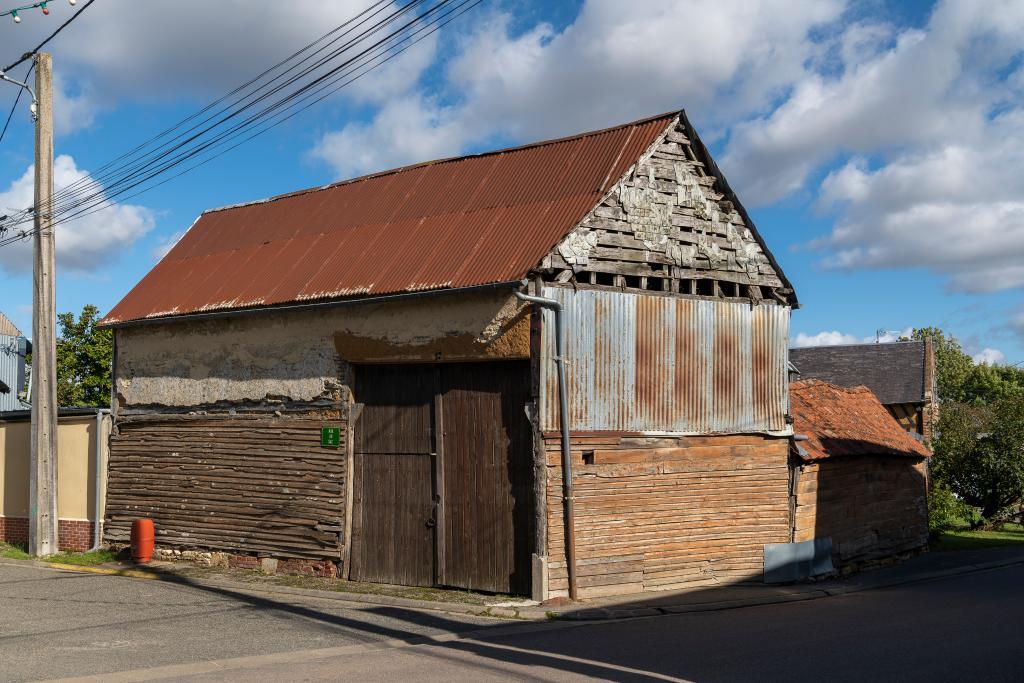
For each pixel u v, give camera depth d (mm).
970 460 28203
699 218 15289
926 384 36406
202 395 17594
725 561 15109
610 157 14914
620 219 14312
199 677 8562
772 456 15852
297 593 14203
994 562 19562
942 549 21828
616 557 13898
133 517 18422
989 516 28453
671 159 15086
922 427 36156
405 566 14820
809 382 20203
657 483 14422
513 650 9969
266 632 11047
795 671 8805
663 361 14586
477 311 13922
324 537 15617
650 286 15008
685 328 14891
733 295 15758
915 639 10523
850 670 8844
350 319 15438
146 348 18656
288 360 16328
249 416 16875
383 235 16422
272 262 17625
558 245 13508
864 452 17625
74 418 19781
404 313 14766
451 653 9805
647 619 12320
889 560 18953
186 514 17578
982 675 8625
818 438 17172
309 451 15984
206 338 17641
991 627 11383
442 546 14414
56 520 18688
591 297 13844
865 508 18281
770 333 15969
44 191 18609
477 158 17297
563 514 13398
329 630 11219
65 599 13617
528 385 13617
